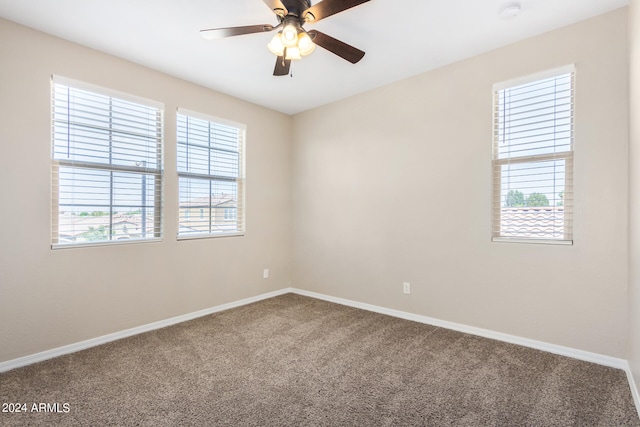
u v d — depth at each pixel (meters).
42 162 2.39
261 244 4.04
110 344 2.66
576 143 2.32
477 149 2.80
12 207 2.26
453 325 2.96
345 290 3.81
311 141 4.17
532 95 2.57
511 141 2.67
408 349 2.55
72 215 2.57
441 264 3.03
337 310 3.58
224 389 1.99
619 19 2.16
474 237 2.83
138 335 2.86
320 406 1.82
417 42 2.58
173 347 2.61
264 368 2.26
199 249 3.39
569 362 2.29
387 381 2.08
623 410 1.76
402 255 3.30
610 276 2.21
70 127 2.55
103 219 2.74
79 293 2.57
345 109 3.79
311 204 4.17
